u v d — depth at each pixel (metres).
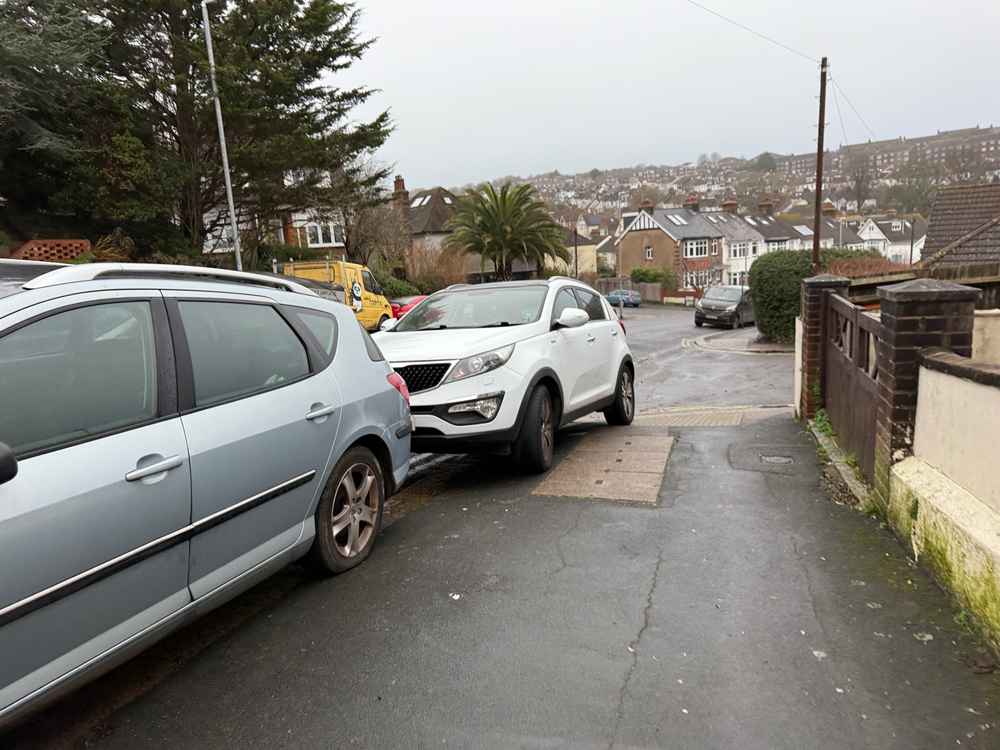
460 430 5.17
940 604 3.21
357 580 3.75
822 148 20.28
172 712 2.65
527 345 5.69
